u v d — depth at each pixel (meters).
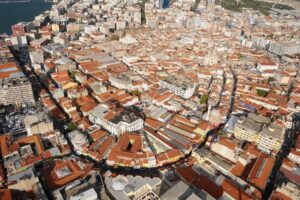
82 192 196.50
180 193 193.00
